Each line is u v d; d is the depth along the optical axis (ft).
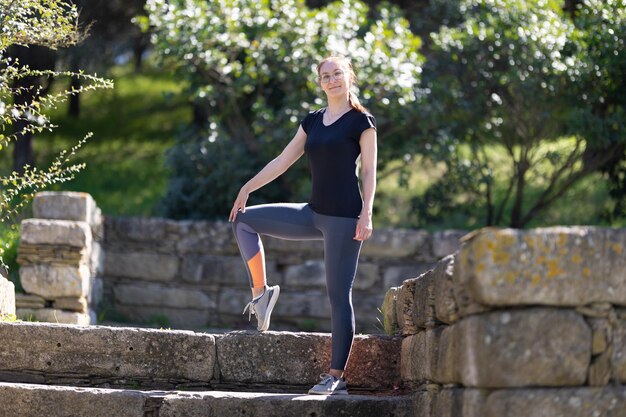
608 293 16.52
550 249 16.30
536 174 50.16
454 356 17.90
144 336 23.44
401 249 43.21
